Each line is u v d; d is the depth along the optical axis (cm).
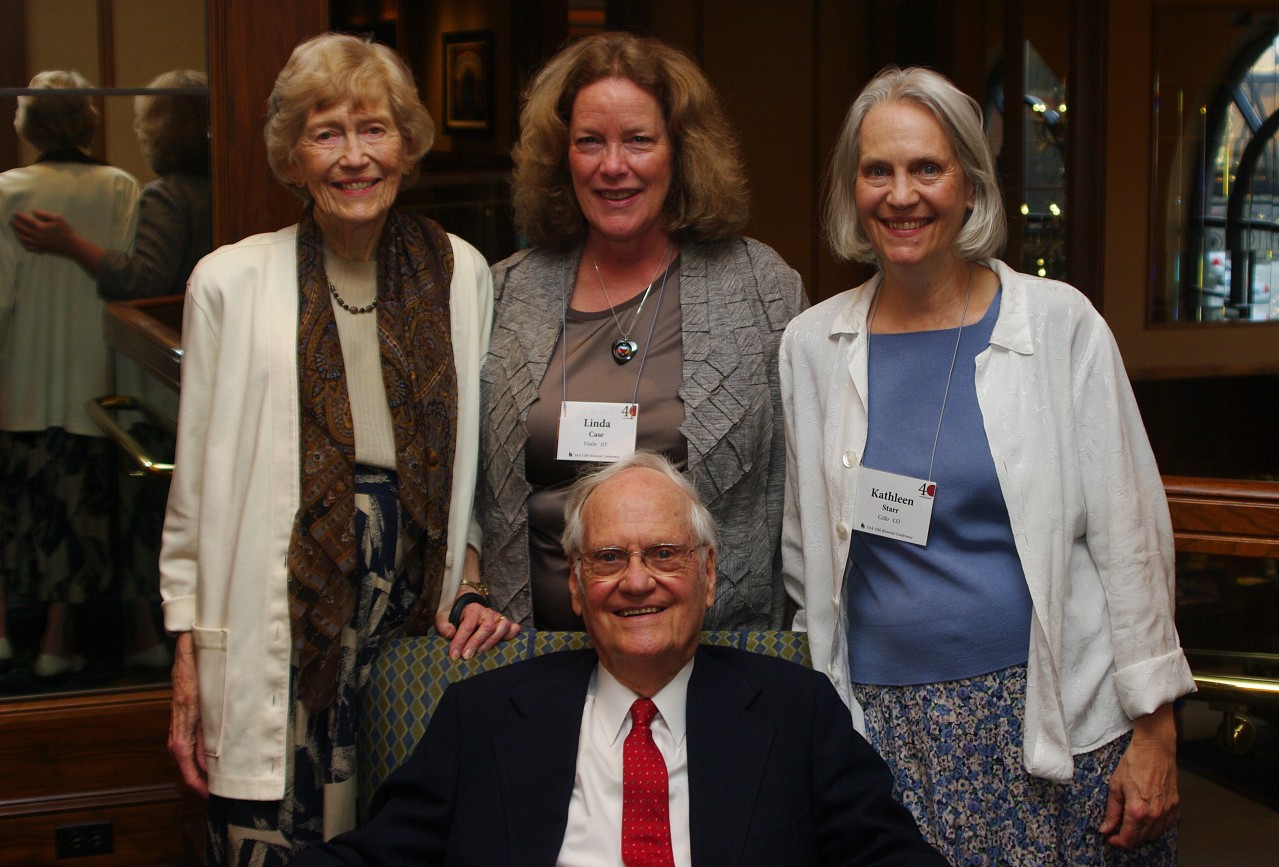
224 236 285
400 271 215
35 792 286
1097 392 192
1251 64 490
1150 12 472
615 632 188
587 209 221
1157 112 483
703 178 224
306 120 200
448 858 189
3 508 283
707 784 187
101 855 289
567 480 222
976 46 496
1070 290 195
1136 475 194
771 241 590
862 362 201
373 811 196
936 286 197
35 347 281
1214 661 260
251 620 204
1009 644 190
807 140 588
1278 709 259
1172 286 500
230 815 210
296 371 204
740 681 196
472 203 495
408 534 212
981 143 190
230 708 205
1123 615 192
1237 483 262
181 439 208
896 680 197
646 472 195
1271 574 257
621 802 189
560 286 233
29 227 277
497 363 228
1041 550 188
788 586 223
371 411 211
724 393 219
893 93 191
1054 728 188
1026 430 189
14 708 283
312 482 202
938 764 192
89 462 287
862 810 184
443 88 509
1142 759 193
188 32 281
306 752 209
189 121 283
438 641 215
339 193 202
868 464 198
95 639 290
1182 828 266
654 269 231
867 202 192
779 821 185
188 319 207
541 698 197
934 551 193
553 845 187
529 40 486
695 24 552
